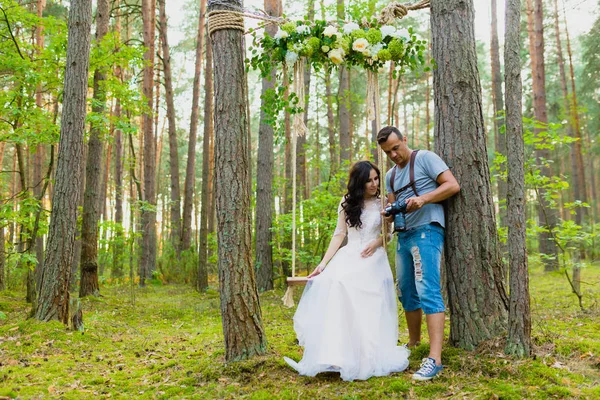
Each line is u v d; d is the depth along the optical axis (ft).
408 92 74.08
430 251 9.95
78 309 16.31
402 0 15.40
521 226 9.39
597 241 45.65
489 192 10.64
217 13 11.18
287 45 11.16
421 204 9.68
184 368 11.54
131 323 19.63
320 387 9.28
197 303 25.53
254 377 10.12
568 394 7.96
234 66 11.21
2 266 28.60
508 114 9.52
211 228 52.11
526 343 9.42
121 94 25.40
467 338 10.26
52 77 22.65
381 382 9.23
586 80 59.26
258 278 30.14
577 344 10.22
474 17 11.12
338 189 28.91
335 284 9.89
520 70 9.58
